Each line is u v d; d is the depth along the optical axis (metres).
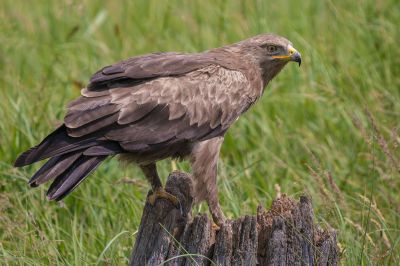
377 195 13.10
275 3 18.61
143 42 17.78
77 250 11.27
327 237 9.54
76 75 16.45
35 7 19.61
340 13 17.58
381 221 11.43
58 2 19.61
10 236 11.74
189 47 17.05
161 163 13.32
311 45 16.69
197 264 9.40
